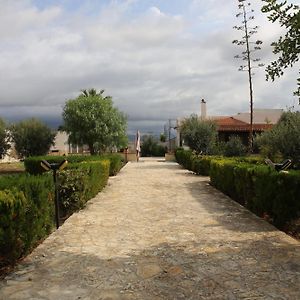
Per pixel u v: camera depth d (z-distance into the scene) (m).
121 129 33.75
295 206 6.84
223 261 5.11
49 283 4.37
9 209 4.69
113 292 4.09
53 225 7.34
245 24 26.81
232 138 26.67
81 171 9.41
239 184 9.90
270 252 5.48
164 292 4.08
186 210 9.13
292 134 13.06
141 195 11.87
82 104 32.97
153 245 5.99
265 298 3.88
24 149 33.78
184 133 27.12
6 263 4.96
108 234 6.77
